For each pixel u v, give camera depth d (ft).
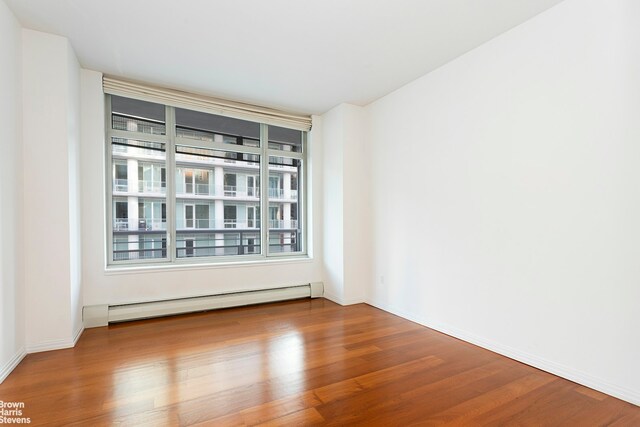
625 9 6.72
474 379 7.65
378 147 13.91
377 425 5.96
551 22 7.93
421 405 6.59
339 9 7.99
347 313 13.08
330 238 15.11
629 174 6.66
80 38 9.27
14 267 8.15
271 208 15.52
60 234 9.15
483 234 9.55
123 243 12.41
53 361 8.45
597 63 7.13
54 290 9.11
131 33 9.04
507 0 7.63
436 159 11.12
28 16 8.25
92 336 10.26
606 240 6.99
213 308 13.03
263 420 6.08
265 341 10.03
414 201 12.03
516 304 8.68
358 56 10.31
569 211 7.59
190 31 8.95
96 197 11.14
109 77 11.59
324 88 12.81
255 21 8.48
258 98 13.76
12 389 7.09
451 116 10.58
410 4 7.79
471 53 9.92
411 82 12.16
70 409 6.37
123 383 7.38
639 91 6.54
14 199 8.18
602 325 7.05
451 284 10.56
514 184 8.73
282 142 15.81
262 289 14.17
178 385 7.32
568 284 7.61
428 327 11.38
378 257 13.91
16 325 8.24
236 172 14.75
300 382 7.50
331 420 6.09
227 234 14.53
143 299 11.87
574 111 7.50
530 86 8.37
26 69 8.71
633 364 6.61
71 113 9.61
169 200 13.07
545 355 8.04
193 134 13.75
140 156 12.70
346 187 14.38
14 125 8.21
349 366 8.33
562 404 6.63
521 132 8.57
